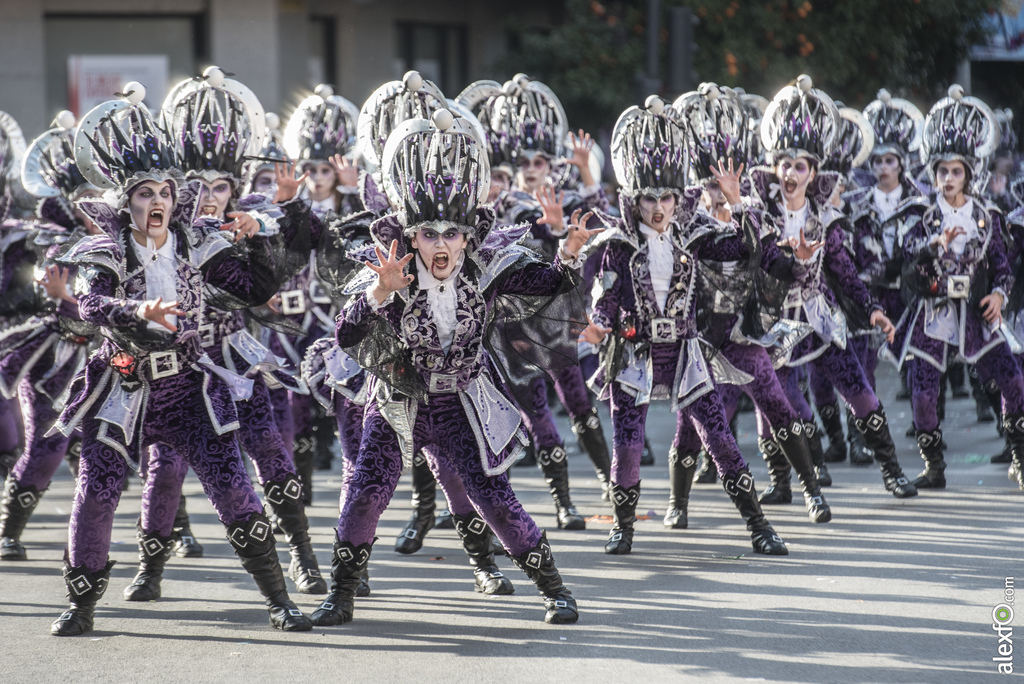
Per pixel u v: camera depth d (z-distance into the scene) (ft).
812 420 74.95
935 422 73.72
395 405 48.49
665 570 57.82
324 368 59.72
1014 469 73.82
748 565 58.29
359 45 170.30
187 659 46.16
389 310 47.34
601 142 153.07
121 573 59.47
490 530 55.06
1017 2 186.39
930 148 74.18
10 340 63.31
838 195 75.92
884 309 84.38
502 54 172.65
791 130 70.18
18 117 155.63
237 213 48.85
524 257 48.49
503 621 50.49
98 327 50.49
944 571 56.18
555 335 50.42
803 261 64.80
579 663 45.01
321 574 58.70
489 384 49.21
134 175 47.29
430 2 175.63
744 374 63.77
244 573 59.41
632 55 160.25
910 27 163.32
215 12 156.87
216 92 58.18
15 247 65.98
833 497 72.90
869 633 47.67
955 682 42.34
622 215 60.39
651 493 76.54
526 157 79.00
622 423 61.00
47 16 157.07
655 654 45.80
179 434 48.85
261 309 64.23
